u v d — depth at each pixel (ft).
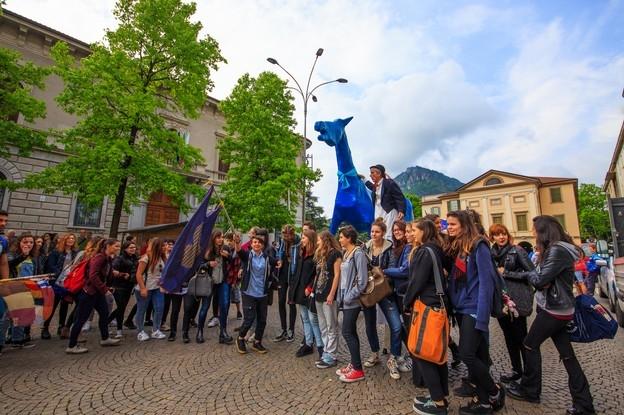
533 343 11.05
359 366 13.32
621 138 106.32
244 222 53.88
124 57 41.86
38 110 40.01
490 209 143.33
